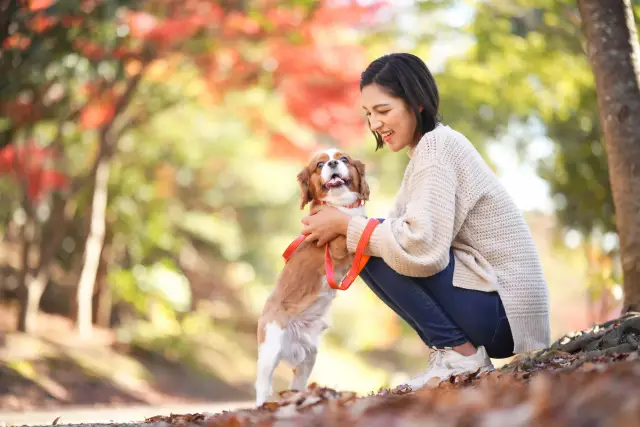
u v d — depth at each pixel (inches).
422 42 407.8
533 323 133.7
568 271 841.5
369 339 681.0
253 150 556.1
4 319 418.0
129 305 512.7
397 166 590.6
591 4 176.1
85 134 462.0
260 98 451.2
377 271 138.0
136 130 501.0
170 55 373.1
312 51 381.4
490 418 77.1
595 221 356.5
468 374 121.4
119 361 409.4
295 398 110.0
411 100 139.7
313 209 165.5
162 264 524.7
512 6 353.4
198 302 601.6
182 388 414.3
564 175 367.2
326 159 165.5
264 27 360.8
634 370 86.4
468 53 401.1
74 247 496.1
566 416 73.6
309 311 146.8
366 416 89.1
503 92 416.2
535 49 362.9
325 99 399.5
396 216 142.3
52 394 330.0
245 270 658.8
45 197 425.1
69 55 312.2
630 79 172.4
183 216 594.9
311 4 362.6
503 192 138.3
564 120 378.0
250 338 578.6
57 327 432.1
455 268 135.4
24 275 396.2
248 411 113.1
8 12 250.7
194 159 542.6
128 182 490.0
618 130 171.6
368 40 408.2
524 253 135.9
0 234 489.1
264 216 681.6
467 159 135.8
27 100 363.9
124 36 325.4
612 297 323.3
